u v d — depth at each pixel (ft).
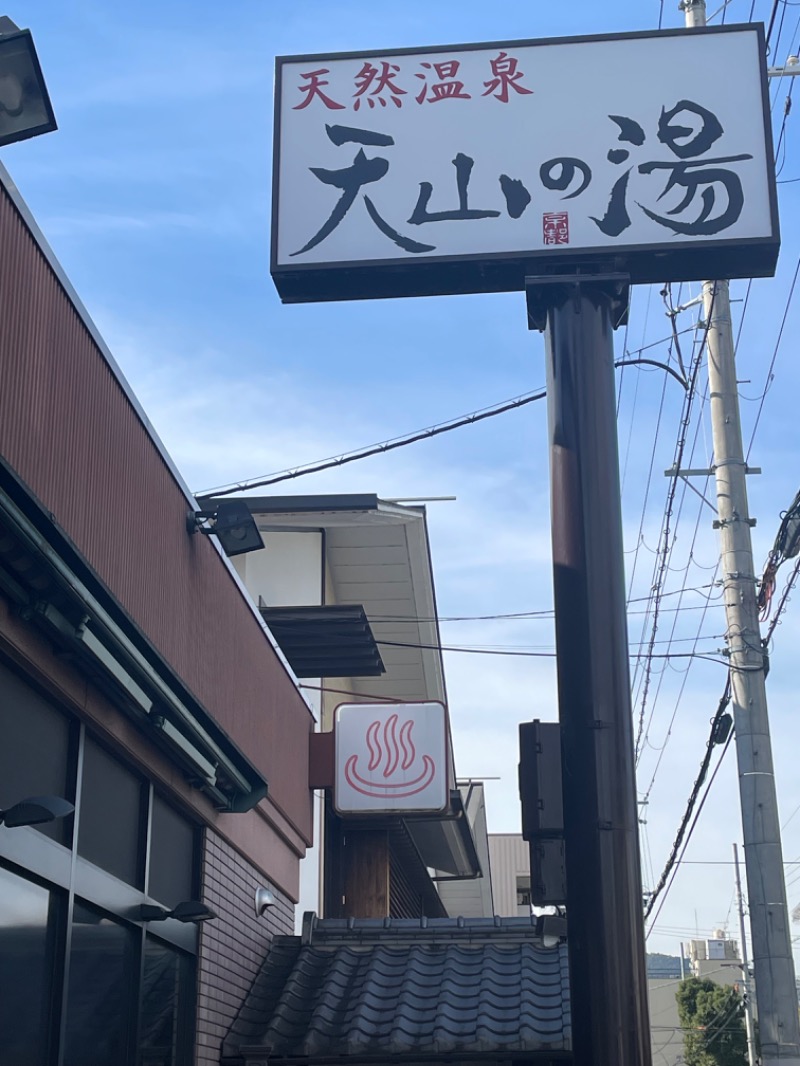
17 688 19.95
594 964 15.58
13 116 17.98
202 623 28.86
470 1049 30.81
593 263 21.02
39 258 19.88
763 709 40.16
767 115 21.76
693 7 43.57
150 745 25.38
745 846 39.06
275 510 53.88
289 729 38.58
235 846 32.55
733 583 41.47
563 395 19.13
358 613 45.78
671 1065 193.16
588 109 22.04
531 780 16.67
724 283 44.16
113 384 23.35
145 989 25.81
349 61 22.77
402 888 66.03
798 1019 37.35
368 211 21.71
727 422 43.37
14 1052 19.17
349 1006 32.83
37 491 19.58
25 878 19.88
